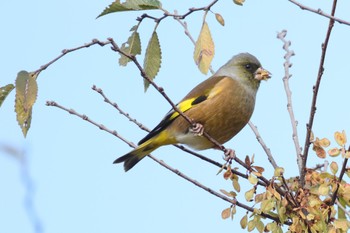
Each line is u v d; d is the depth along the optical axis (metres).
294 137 11.90
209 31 9.06
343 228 9.60
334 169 9.91
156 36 10.24
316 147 10.27
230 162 10.50
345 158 9.77
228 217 10.35
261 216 10.21
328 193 9.82
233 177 10.42
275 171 10.00
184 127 13.57
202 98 13.73
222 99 13.80
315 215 9.71
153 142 13.48
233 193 10.41
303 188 10.06
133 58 9.59
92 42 9.15
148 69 10.46
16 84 8.81
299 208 9.82
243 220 10.28
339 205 9.98
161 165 11.72
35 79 8.90
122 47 10.49
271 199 9.89
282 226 10.24
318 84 10.45
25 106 8.78
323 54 10.28
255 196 10.13
